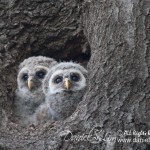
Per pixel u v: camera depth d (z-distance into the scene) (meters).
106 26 11.51
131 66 10.96
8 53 13.12
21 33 13.36
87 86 11.79
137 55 11.05
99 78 11.04
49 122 11.23
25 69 13.48
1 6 13.33
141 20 11.34
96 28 11.74
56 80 12.45
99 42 11.48
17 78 13.45
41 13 13.37
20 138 10.80
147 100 10.70
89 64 11.59
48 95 12.52
